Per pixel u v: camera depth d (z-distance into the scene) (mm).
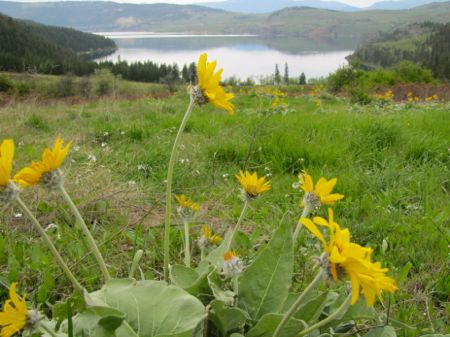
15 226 3201
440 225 3373
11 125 6984
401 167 4977
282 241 1708
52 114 10344
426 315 2268
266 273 1694
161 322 1427
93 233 3100
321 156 5082
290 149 5156
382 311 2230
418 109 13867
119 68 75062
